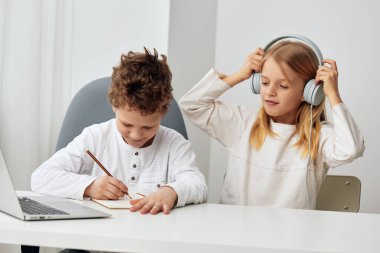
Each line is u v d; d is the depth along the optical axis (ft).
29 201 3.41
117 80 4.33
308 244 2.64
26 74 5.89
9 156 5.88
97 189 3.91
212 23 7.61
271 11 7.57
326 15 7.42
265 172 5.47
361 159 7.30
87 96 5.38
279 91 5.34
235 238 2.68
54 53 6.42
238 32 7.66
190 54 7.24
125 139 4.82
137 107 4.16
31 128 5.98
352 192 5.82
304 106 5.48
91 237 2.54
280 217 3.54
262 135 5.56
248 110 5.86
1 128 5.88
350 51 7.36
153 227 2.87
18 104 5.86
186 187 3.92
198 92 5.79
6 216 2.98
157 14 6.82
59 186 4.01
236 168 5.61
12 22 5.84
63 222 2.85
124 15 6.88
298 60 5.30
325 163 5.50
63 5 6.53
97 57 6.88
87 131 4.92
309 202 5.39
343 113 5.11
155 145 4.93
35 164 6.07
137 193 4.37
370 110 7.32
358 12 7.35
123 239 2.52
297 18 7.50
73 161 4.63
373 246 2.70
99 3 6.86
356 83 7.36
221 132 5.80
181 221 3.15
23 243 2.57
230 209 3.82
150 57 4.65
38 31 5.98
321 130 5.49
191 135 7.33
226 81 5.76
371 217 3.74
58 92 6.57
